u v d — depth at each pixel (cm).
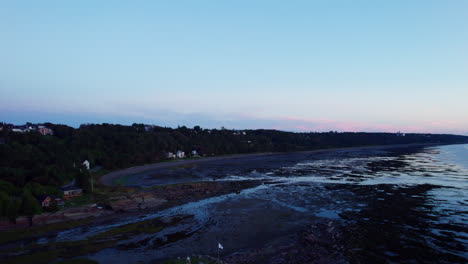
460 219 4822
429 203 5881
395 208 5575
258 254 3650
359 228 4494
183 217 5438
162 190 8106
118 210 5962
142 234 4528
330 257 3512
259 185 8744
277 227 4703
